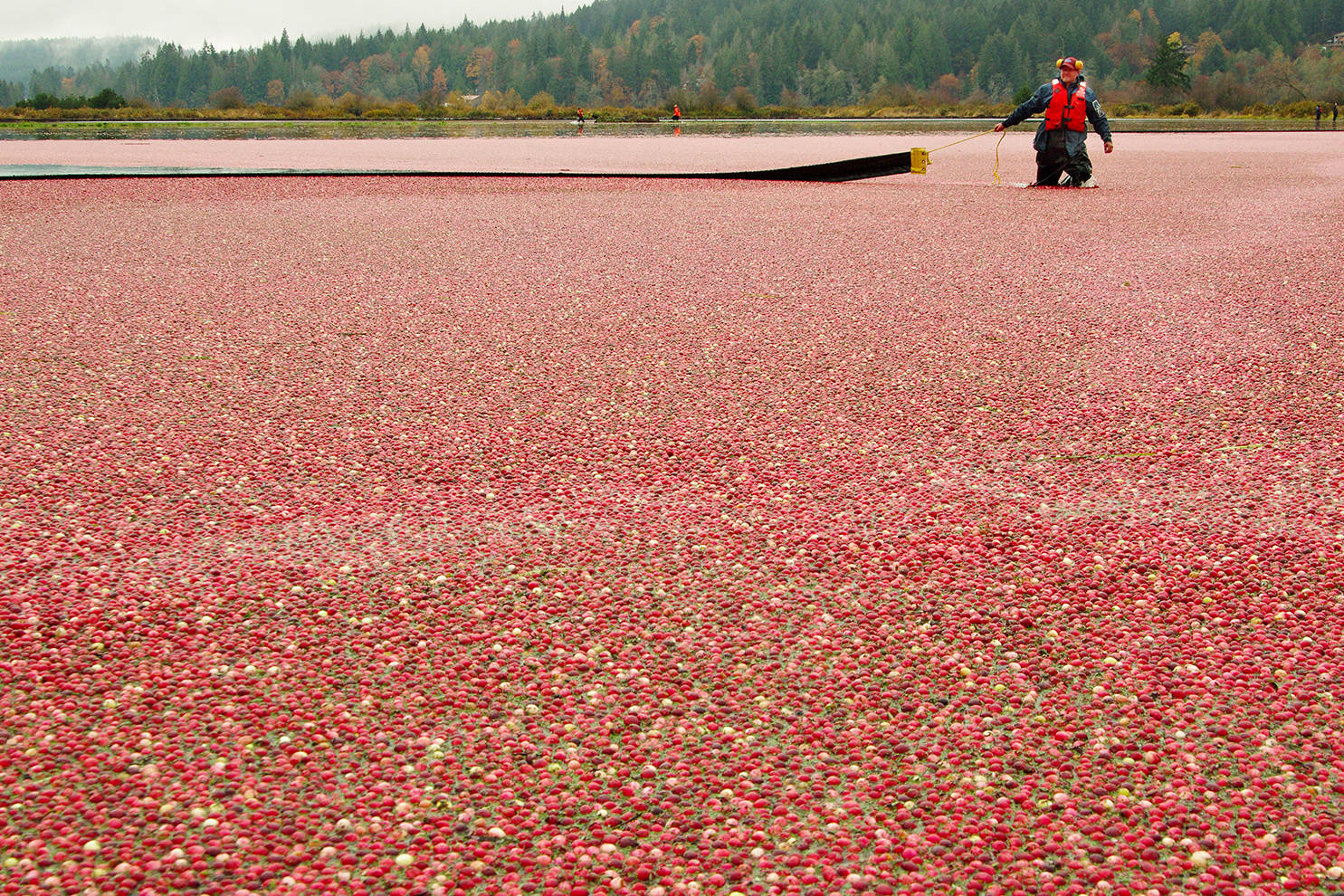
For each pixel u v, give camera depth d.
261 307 8.36
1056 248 10.76
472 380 6.50
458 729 3.21
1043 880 2.61
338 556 4.25
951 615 3.81
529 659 3.56
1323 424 5.46
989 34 145.62
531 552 4.30
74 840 2.70
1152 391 6.09
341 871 2.63
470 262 10.23
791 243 11.35
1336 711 3.21
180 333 7.54
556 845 2.74
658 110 94.94
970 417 5.76
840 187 17.53
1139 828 2.78
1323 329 7.19
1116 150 30.19
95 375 6.56
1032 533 4.40
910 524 4.51
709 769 3.04
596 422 5.78
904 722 3.24
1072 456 5.20
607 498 4.82
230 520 4.56
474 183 18.33
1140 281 9.01
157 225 12.73
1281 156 26.42
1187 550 4.20
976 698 3.35
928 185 18.06
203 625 3.71
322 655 3.56
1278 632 3.64
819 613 3.85
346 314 8.12
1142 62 140.12
